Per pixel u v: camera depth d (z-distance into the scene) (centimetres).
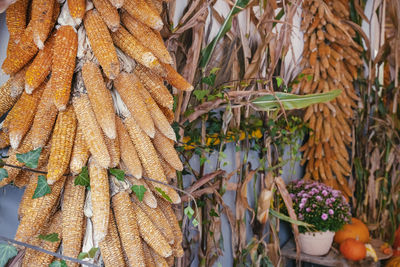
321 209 226
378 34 302
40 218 85
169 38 147
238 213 194
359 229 252
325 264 225
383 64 303
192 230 168
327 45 269
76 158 86
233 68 191
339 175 269
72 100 88
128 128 94
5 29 101
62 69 82
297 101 185
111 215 91
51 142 92
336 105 271
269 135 208
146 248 98
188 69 158
